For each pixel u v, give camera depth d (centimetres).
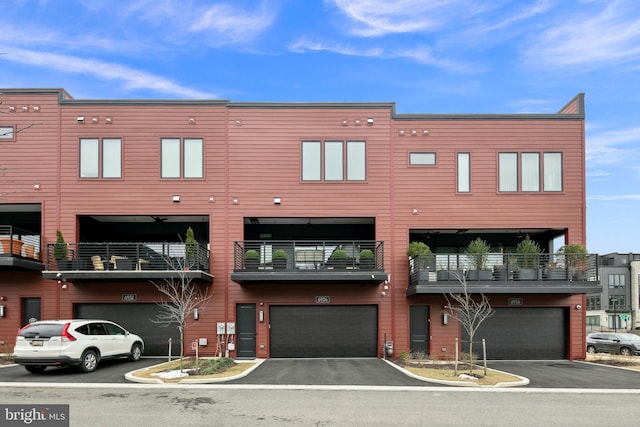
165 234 2109
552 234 2064
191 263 1742
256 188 1900
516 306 1897
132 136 1902
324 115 1933
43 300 1855
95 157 1892
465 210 1906
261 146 1912
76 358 1357
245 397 1065
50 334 1345
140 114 1909
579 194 1916
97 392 1111
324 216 1900
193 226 2108
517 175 1919
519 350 1884
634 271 6769
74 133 1894
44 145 1886
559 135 1938
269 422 862
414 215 1906
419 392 1138
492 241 2091
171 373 1324
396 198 1911
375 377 1347
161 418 884
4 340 1831
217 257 1877
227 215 1889
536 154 1931
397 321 1873
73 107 1903
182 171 1895
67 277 1725
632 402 1060
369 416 909
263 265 1786
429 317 1880
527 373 1482
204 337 1855
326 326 1883
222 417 893
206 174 1898
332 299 1881
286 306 1889
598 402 1057
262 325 1864
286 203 1897
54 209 1866
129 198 1880
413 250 1808
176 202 1886
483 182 1919
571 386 1248
